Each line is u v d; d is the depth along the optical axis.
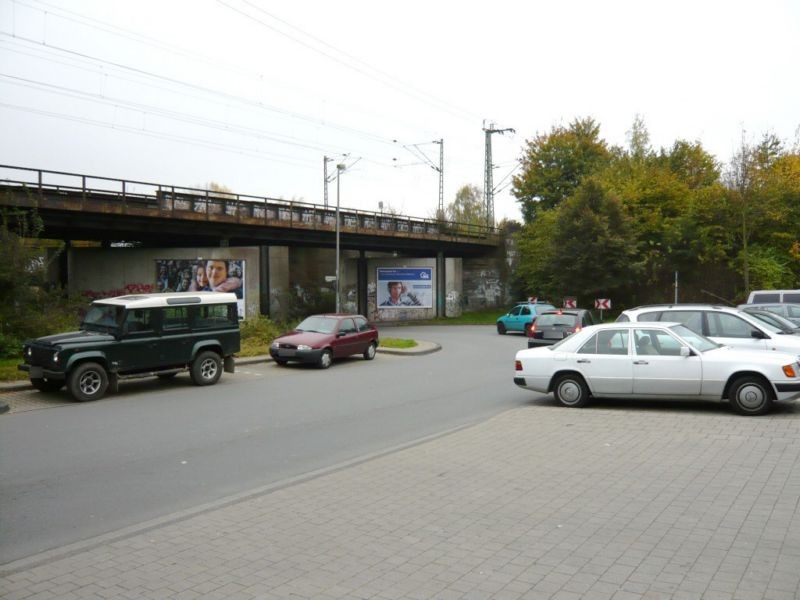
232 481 7.63
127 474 7.95
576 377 12.01
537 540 5.40
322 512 6.27
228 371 17.06
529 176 63.31
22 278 20.78
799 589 4.37
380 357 24.19
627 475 7.33
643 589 4.43
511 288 58.38
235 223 34.91
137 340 14.84
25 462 8.55
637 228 50.53
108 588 4.64
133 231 32.41
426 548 5.28
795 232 47.50
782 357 10.85
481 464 7.99
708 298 48.94
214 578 4.78
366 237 43.62
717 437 9.17
